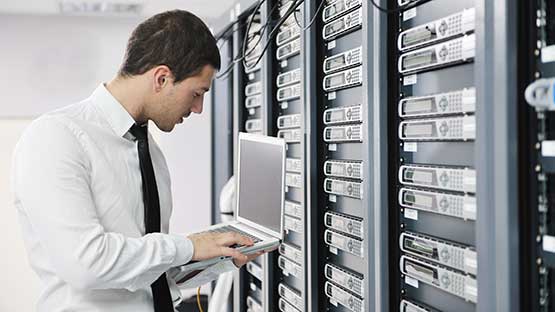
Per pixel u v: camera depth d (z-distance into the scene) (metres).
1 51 4.92
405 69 1.48
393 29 1.54
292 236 2.19
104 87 1.57
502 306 1.12
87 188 1.41
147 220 1.58
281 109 2.34
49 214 1.33
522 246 1.12
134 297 1.55
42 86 5.01
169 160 5.23
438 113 1.36
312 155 1.94
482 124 1.15
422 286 1.47
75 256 1.32
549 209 1.14
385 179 1.52
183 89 1.51
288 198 2.24
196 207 5.30
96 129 1.50
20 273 4.84
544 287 1.13
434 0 1.41
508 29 1.10
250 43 2.65
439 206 1.36
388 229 1.53
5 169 4.87
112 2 4.55
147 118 1.59
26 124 4.96
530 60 1.12
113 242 1.37
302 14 1.96
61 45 5.04
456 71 1.34
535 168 1.12
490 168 1.14
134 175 1.57
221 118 3.27
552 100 1.04
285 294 2.22
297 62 2.16
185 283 1.78
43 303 1.50
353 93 1.77
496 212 1.13
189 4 4.70
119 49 5.16
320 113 1.95
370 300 1.56
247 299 2.71
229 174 3.14
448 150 1.37
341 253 1.85
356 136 1.69
